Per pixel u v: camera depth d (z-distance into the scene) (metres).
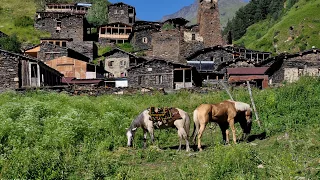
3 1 104.44
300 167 8.92
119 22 79.25
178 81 42.22
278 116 16.73
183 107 23.39
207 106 13.23
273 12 146.00
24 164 10.38
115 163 11.58
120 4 85.25
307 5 118.81
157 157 12.58
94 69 55.50
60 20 82.44
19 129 13.70
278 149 11.30
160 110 13.71
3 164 10.66
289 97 18.69
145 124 14.01
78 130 14.57
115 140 14.80
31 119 15.10
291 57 37.44
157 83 40.84
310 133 12.23
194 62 53.81
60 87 30.67
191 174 10.09
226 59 54.81
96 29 90.06
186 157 12.12
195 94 28.19
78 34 78.00
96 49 72.50
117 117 16.61
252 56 67.00
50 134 13.84
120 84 45.62
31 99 22.02
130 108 20.36
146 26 74.88
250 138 14.31
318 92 18.48
